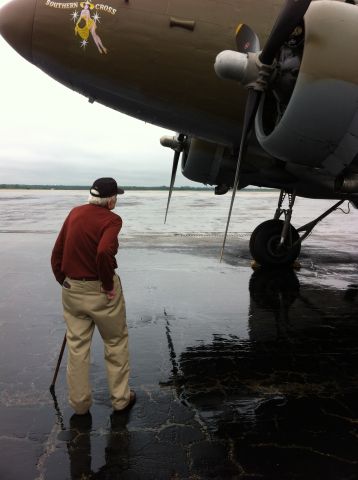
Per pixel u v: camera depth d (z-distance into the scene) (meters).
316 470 2.37
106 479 2.30
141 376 3.58
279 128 4.46
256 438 2.68
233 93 5.45
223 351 4.14
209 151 7.70
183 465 2.42
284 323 5.00
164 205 34.38
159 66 5.36
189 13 5.29
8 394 3.23
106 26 5.25
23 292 6.32
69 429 2.77
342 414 2.98
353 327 4.89
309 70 4.11
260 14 5.39
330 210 7.95
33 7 5.35
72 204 34.31
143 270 7.99
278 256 8.09
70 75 5.60
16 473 2.34
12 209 27.31
